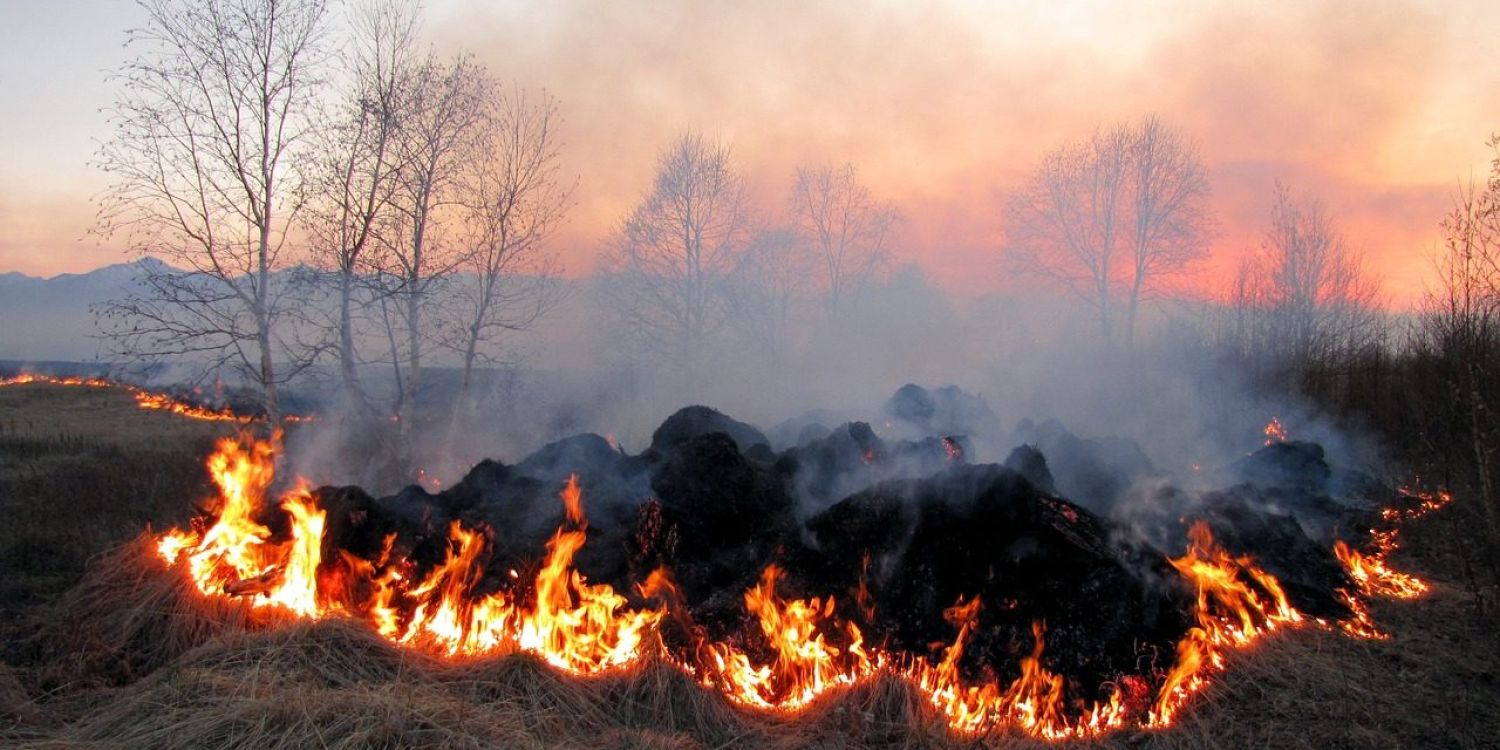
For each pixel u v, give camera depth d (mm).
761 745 5031
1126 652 5645
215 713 4539
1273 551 7219
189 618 6051
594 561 6652
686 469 7141
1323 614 6664
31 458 14438
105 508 10078
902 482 6641
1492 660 5855
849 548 6395
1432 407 11359
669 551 6734
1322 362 18172
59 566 8008
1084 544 6098
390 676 5250
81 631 6090
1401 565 8062
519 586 6457
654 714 5168
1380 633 6363
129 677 5703
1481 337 10180
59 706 5254
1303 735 4977
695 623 5969
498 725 4664
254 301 12703
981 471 6398
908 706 5168
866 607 6098
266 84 12695
